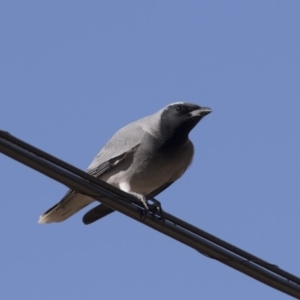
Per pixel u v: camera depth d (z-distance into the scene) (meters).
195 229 10.85
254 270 10.82
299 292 10.95
